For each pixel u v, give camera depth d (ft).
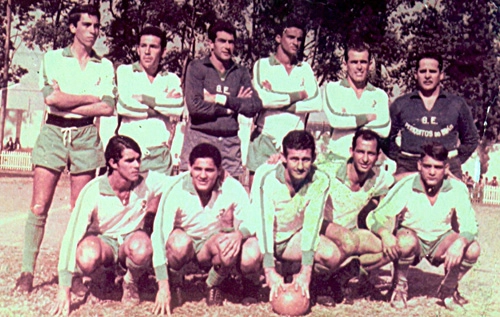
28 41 23.26
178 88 16.06
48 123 15.26
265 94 16.46
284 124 16.56
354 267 15.35
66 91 15.17
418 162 15.48
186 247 13.97
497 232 24.49
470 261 15.37
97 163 15.48
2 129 29.63
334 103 16.51
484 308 15.47
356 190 15.49
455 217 16.20
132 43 19.94
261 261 14.52
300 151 14.19
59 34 22.94
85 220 14.15
